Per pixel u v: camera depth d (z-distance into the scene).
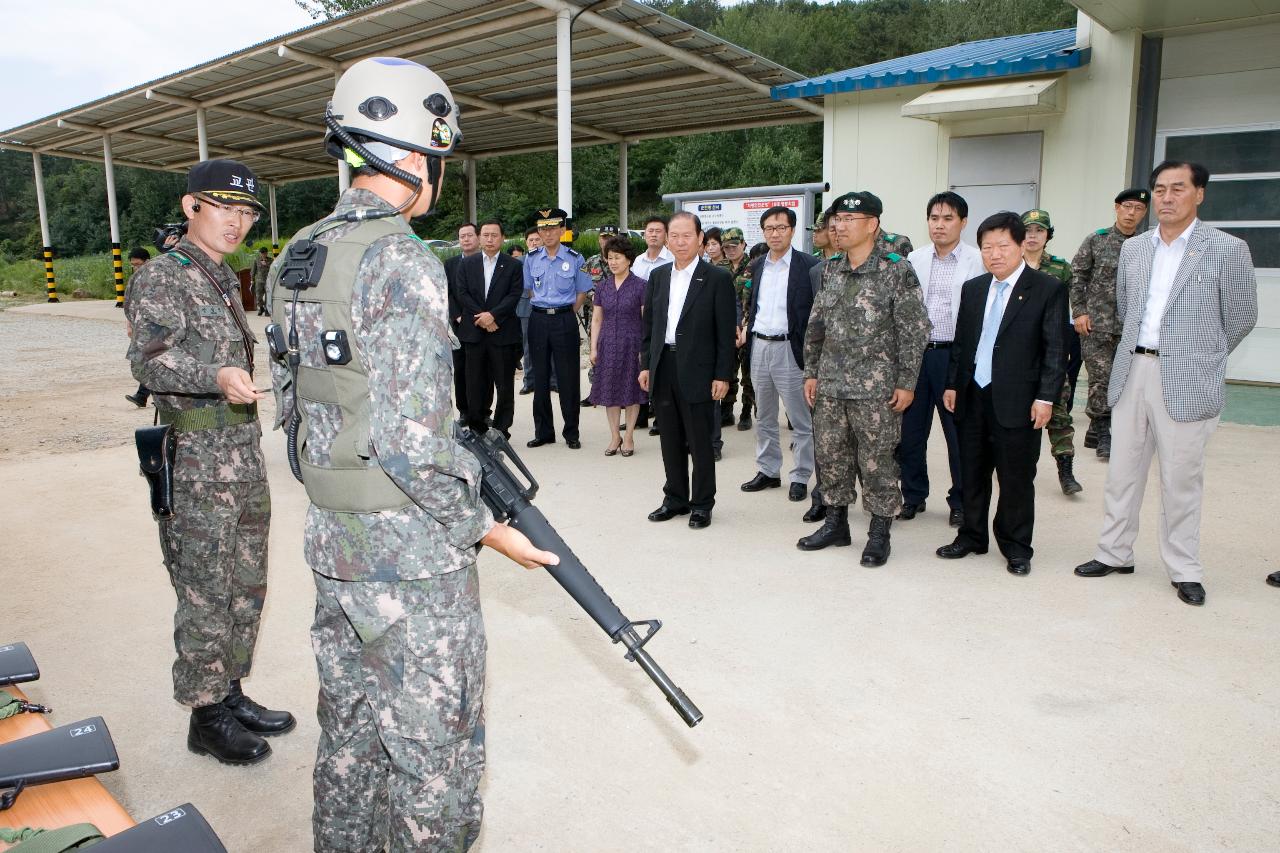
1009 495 4.32
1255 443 6.80
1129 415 4.14
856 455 4.66
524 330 9.36
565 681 3.38
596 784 2.73
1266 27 8.44
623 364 6.82
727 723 3.05
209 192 2.75
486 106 16.52
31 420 8.66
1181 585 4.04
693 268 5.09
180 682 2.83
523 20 11.00
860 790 2.67
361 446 1.68
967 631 3.74
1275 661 3.43
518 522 1.94
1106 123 8.91
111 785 2.79
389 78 1.78
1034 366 4.20
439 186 1.92
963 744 2.90
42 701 3.30
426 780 1.77
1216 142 8.86
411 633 1.73
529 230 8.77
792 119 17.88
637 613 3.97
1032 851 2.39
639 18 11.27
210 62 14.04
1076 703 3.14
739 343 7.71
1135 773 2.73
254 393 2.37
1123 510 4.25
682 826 2.52
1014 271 4.24
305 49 12.79
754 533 5.09
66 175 57.59
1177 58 8.88
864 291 4.36
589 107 16.84
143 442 2.64
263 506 2.92
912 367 4.32
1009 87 8.95
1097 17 8.26
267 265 19.59
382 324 1.64
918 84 9.52
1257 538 4.77
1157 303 4.02
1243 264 3.79
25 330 18.05
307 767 2.91
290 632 3.89
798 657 3.53
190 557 2.74
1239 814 2.53
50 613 4.09
